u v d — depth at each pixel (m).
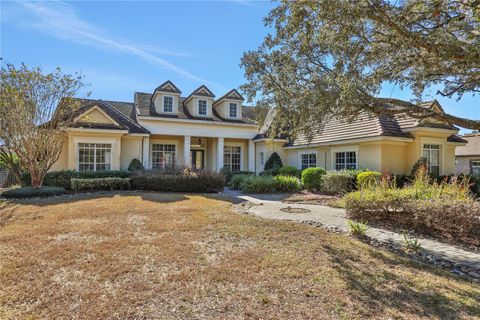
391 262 5.30
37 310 3.54
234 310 3.61
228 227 7.37
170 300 3.82
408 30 6.12
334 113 7.59
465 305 3.80
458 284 4.46
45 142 13.81
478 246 6.47
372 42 6.62
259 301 3.83
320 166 19.73
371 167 16.19
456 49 5.70
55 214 8.56
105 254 5.32
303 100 6.97
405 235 7.11
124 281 4.32
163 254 5.38
